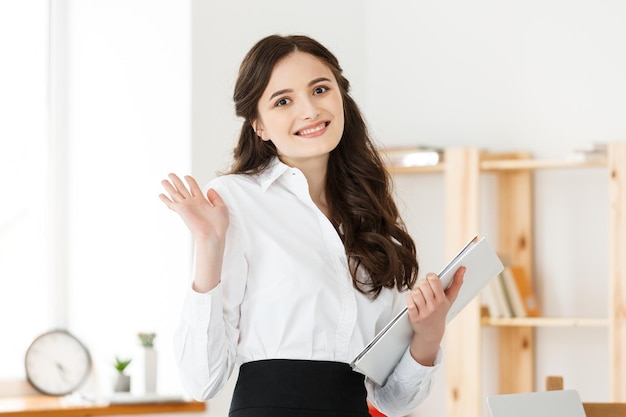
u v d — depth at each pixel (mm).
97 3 5004
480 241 2295
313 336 2262
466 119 5367
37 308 5059
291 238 2320
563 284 5160
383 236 2441
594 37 5137
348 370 2289
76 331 5035
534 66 5250
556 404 2363
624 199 4590
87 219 5008
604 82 5113
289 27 5059
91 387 4941
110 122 4930
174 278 4621
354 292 2340
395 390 2441
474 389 4832
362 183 2486
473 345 4844
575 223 5148
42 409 4336
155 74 4762
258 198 2355
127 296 4824
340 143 2490
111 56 4941
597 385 5070
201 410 4539
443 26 5414
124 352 4801
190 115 4578
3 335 5000
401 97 5484
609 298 4754
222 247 2170
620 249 4598
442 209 5363
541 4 5238
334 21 5340
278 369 2252
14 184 5062
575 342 5105
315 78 2324
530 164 4848
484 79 5340
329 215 2447
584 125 5148
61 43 5105
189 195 2170
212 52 4672
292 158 2381
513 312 4922
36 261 5074
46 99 5105
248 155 2447
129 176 4844
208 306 2176
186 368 2250
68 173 5098
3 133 5059
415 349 2348
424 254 5391
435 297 2254
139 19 4840
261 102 2355
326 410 2236
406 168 5059
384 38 5504
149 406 4449
